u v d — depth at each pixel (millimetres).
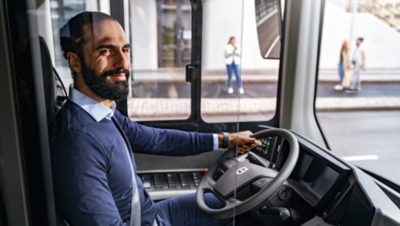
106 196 1060
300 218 1397
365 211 1125
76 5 1193
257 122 1999
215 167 1596
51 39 952
